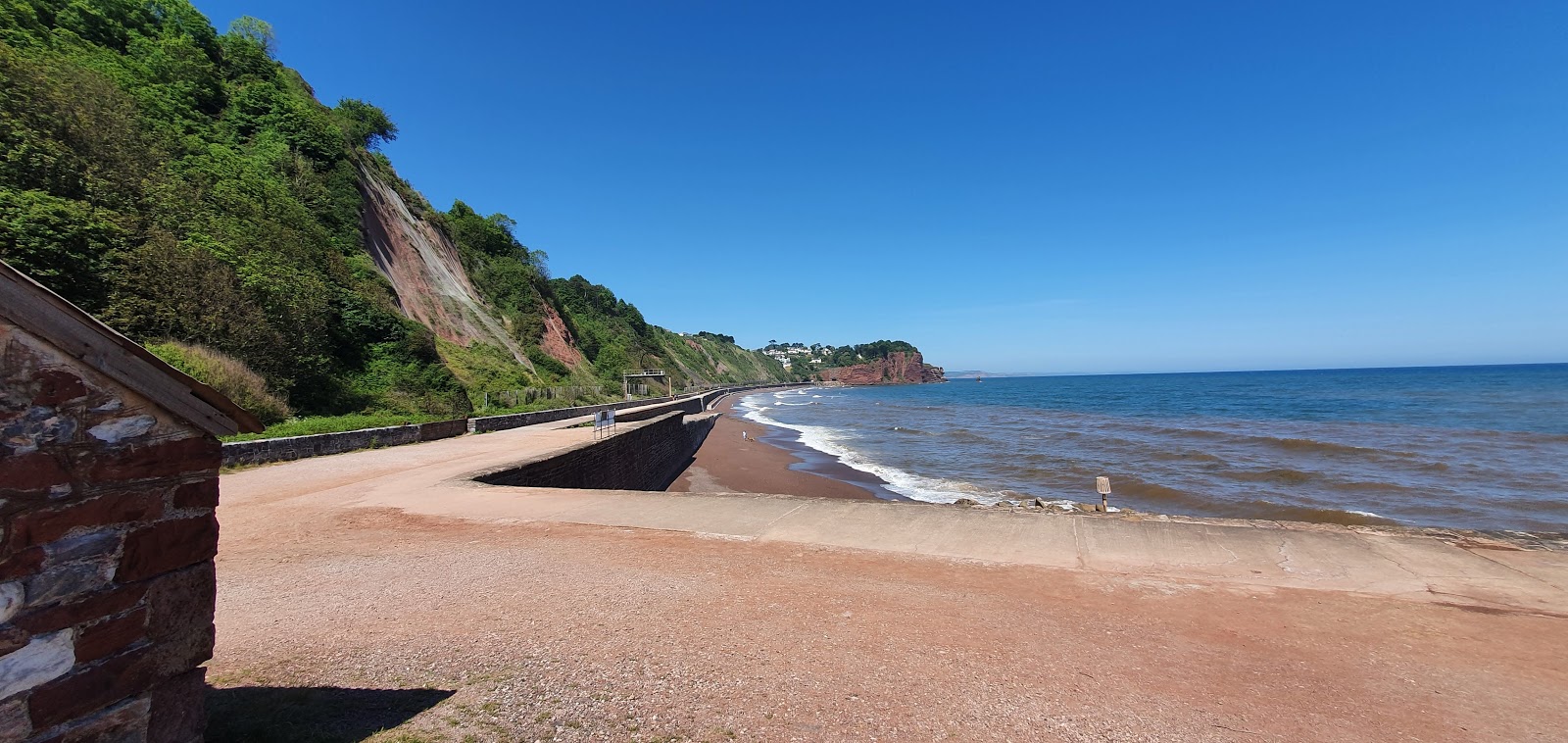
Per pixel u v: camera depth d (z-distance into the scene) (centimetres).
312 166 2734
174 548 229
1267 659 381
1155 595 489
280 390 1712
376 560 598
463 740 286
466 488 950
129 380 209
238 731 283
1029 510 737
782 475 2005
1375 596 478
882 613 456
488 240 5247
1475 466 1728
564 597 490
